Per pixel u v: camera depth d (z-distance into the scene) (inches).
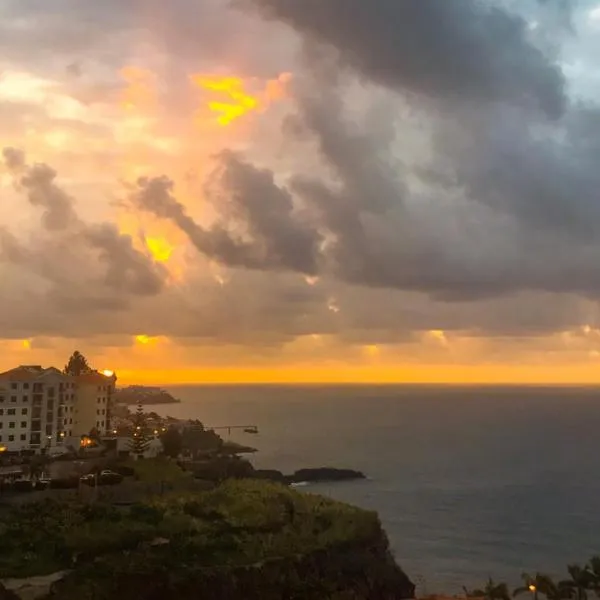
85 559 3831.2
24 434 6904.5
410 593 5039.4
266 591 3954.2
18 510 4498.0
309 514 5054.1
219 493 5270.7
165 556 3946.9
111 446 7052.2
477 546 7342.5
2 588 3425.2
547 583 4616.1
